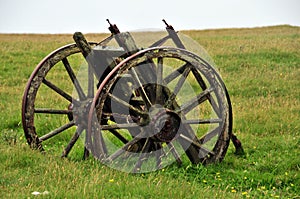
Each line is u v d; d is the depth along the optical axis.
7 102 21.17
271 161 13.23
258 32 51.03
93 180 10.54
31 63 32.09
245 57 33.09
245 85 24.86
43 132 16.22
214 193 10.61
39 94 22.91
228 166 13.00
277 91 23.66
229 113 12.96
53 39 45.19
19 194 9.58
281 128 16.56
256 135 16.02
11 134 14.48
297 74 27.69
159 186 10.41
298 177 12.10
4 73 29.02
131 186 10.37
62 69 29.83
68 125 13.10
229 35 46.81
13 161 11.86
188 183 11.19
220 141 13.00
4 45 37.59
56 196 9.59
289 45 37.03
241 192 11.13
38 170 11.36
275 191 11.47
